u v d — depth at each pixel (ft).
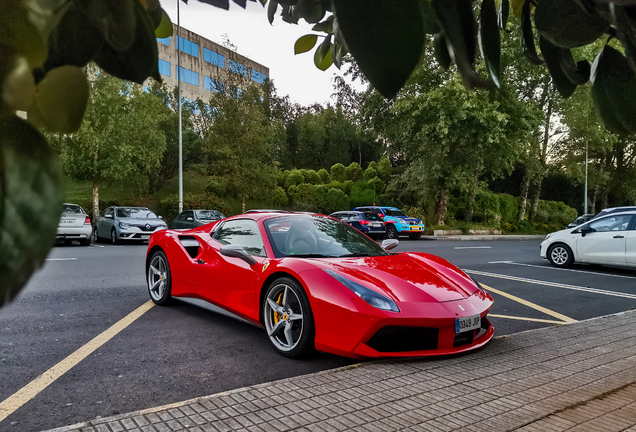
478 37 1.34
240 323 15.20
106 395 9.42
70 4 1.00
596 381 9.87
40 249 0.83
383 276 11.82
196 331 14.19
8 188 0.84
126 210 48.75
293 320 11.95
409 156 72.84
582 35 1.34
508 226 83.66
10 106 0.90
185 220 49.42
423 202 79.05
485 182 76.18
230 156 71.05
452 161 64.95
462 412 8.29
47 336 13.42
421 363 10.84
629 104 1.48
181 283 16.33
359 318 10.49
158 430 7.46
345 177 109.91
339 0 1.09
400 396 8.93
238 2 1.41
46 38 0.96
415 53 1.10
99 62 1.14
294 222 14.93
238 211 81.35
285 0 1.62
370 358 10.97
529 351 12.03
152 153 56.80
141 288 20.98
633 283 25.66
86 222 41.91
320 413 8.16
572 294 22.09
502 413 8.26
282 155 131.34
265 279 12.68
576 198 105.29
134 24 1.15
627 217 29.84
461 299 11.59
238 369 11.03
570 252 31.83
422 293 11.30
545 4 1.34
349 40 1.09
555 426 7.78
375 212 64.85
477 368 10.59
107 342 12.94
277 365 11.34
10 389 9.64
